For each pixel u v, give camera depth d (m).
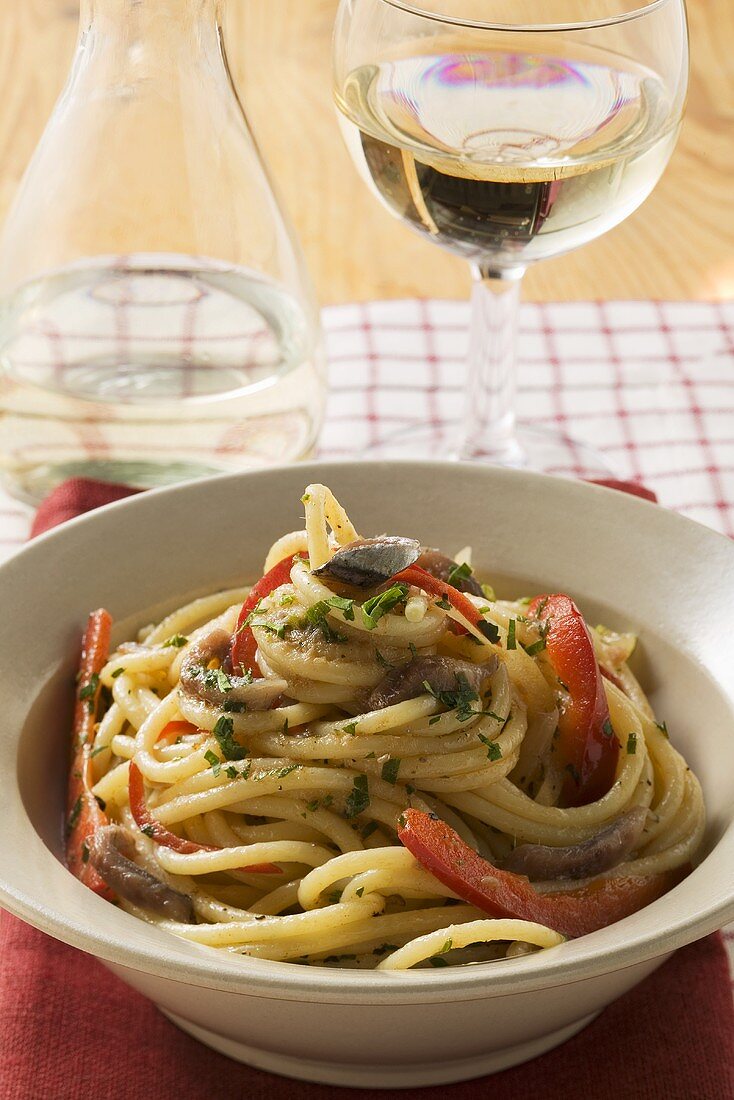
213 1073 1.69
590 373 3.24
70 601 1.99
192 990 1.45
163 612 2.10
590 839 1.73
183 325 2.68
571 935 1.66
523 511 2.13
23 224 2.75
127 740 1.89
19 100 4.17
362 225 3.76
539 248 2.57
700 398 3.14
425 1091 1.67
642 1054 1.70
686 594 2.01
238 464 2.69
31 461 2.69
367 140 2.45
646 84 2.49
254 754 1.77
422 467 2.16
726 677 1.91
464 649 1.82
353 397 3.19
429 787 1.74
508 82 2.51
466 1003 1.38
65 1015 1.74
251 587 2.14
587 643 1.83
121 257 2.69
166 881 1.74
